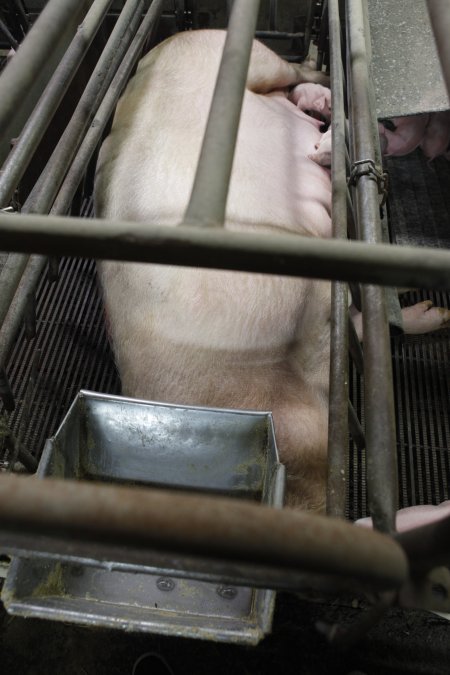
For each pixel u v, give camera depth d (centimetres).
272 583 96
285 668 195
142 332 194
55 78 166
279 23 342
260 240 73
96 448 151
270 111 265
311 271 74
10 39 280
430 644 196
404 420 241
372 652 196
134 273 200
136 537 58
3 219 74
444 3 94
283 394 187
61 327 267
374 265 72
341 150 187
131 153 234
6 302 143
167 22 344
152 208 212
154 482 154
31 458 178
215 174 82
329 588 94
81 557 92
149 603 133
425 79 218
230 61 96
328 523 62
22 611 110
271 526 60
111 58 215
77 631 204
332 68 205
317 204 234
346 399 143
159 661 195
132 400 143
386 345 124
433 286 74
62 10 104
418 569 84
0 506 58
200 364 187
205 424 145
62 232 73
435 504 223
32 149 155
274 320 192
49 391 249
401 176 282
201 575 100
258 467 150
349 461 228
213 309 190
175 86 253
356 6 202
